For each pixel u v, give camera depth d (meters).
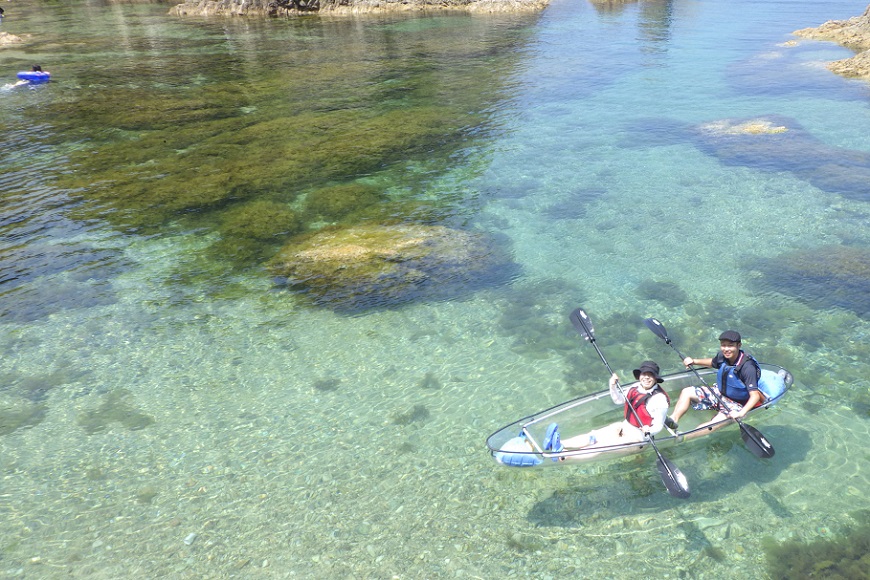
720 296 10.45
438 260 11.73
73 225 13.37
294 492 6.93
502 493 6.82
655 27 37.12
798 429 7.48
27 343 9.73
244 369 9.11
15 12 49.91
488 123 19.64
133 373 9.06
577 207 13.93
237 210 13.89
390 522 6.51
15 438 7.85
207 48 32.47
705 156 16.61
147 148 17.59
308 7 44.91
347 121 19.55
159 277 11.49
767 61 27.39
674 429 7.23
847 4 45.62
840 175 14.84
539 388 8.55
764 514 6.38
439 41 33.25
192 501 6.85
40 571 6.06
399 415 8.12
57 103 22.02
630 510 6.53
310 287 11.05
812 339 9.15
